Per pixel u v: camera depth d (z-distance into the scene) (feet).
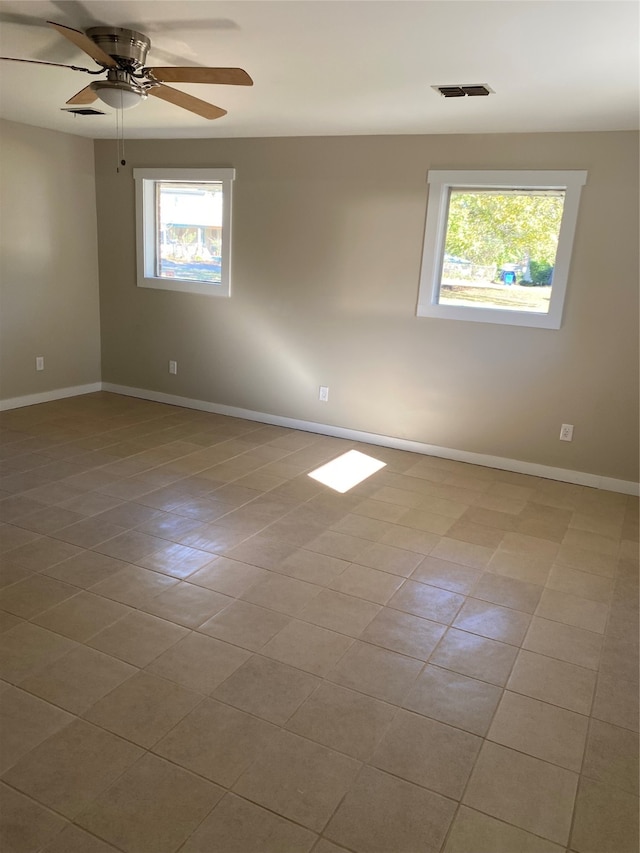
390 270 15.74
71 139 18.35
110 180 19.01
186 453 15.29
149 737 6.45
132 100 9.19
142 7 7.69
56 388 19.43
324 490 13.43
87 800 5.69
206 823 5.53
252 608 8.86
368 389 16.66
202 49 9.17
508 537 11.64
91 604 8.73
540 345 14.48
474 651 8.19
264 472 14.33
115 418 17.89
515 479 14.83
